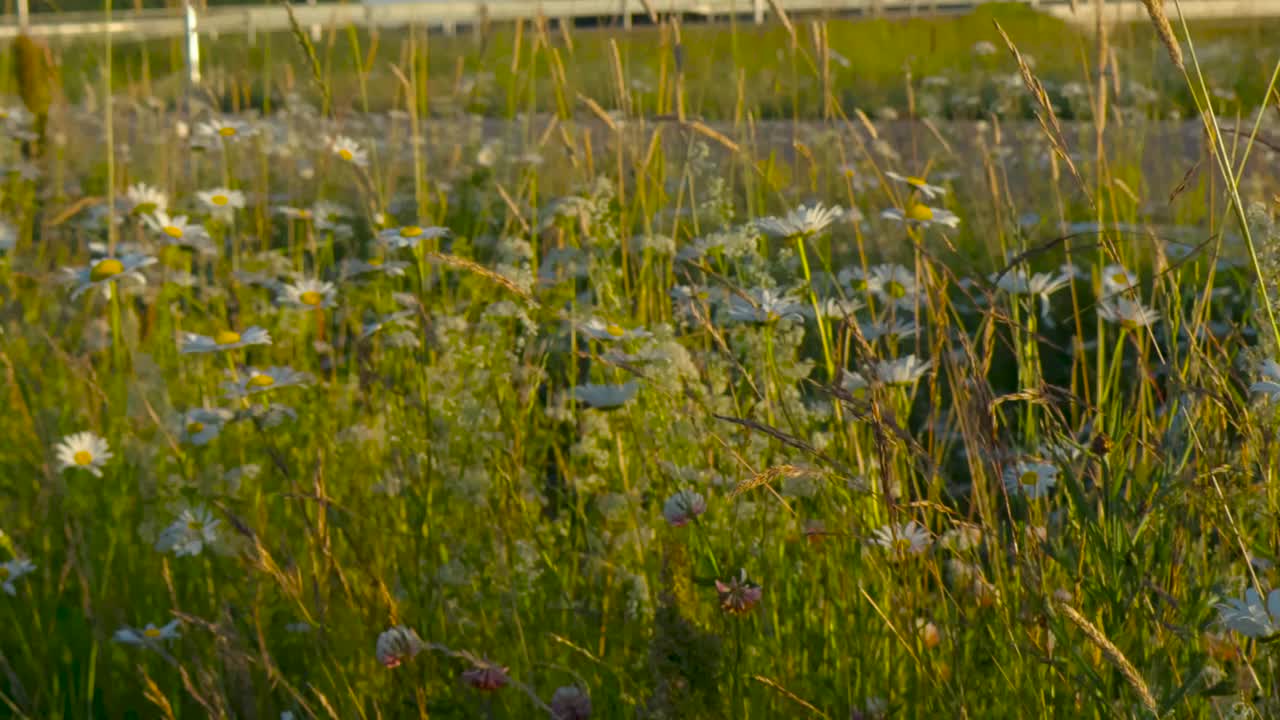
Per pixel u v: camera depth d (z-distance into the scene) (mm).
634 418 2234
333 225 3939
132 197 3312
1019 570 1615
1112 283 2334
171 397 2760
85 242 3908
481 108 4906
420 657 1870
